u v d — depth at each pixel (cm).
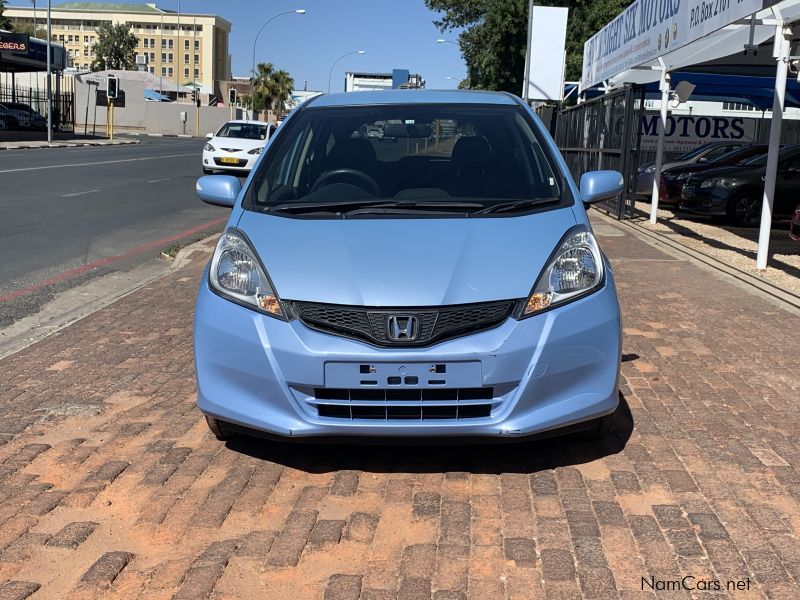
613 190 430
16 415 446
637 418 437
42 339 607
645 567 291
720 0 841
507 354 333
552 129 2314
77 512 335
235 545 309
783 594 274
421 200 411
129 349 577
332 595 277
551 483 359
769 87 1653
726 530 316
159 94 8506
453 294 336
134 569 294
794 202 1345
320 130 470
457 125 463
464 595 276
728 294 764
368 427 337
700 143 2198
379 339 333
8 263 913
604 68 1595
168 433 419
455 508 337
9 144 3547
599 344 350
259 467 378
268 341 341
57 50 4406
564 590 278
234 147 2136
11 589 280
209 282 372
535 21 2491
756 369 528
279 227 383
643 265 922
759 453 390
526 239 364
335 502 344
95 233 1152
